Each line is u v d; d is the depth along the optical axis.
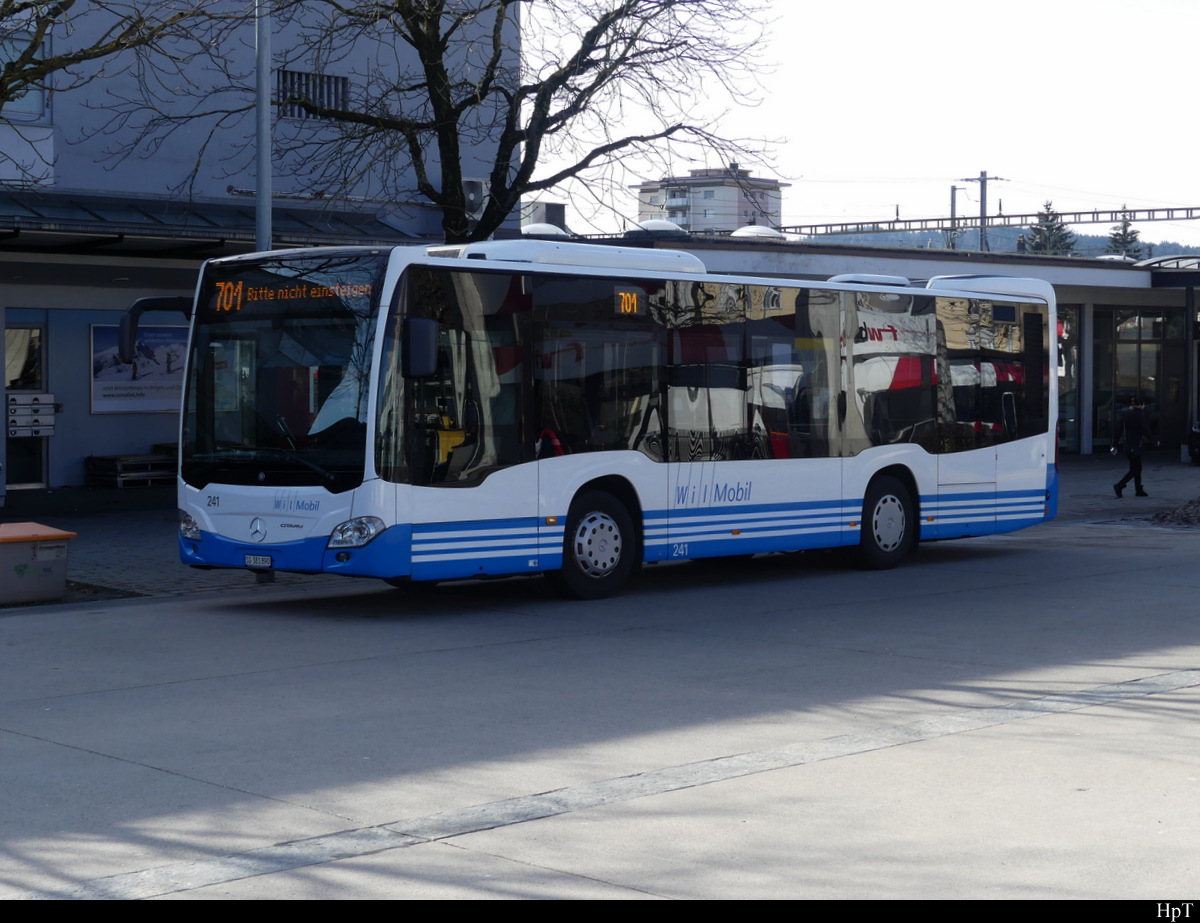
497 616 12.47
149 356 24.45
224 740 7.68
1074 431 38.78
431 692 9.02
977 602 13.22
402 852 5.63
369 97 20.61
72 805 6.38
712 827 5.95
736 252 26.48
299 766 7.10
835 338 15.45
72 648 10.81
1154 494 26.59
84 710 8.51
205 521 12.77
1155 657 10.18
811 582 14.97
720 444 14.30
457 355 12.30
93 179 23.66
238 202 25.09
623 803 6.36
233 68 25.08
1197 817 6.07
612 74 17.75
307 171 25.83
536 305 12.87
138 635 11.46
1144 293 39.34
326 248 12.36
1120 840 5.73
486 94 17.81
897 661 10.08
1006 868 5.37
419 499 12.02
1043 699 8.69
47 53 22.66
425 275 12.12
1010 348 17.41
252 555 12.45
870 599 13.52
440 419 12.18
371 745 7.55
